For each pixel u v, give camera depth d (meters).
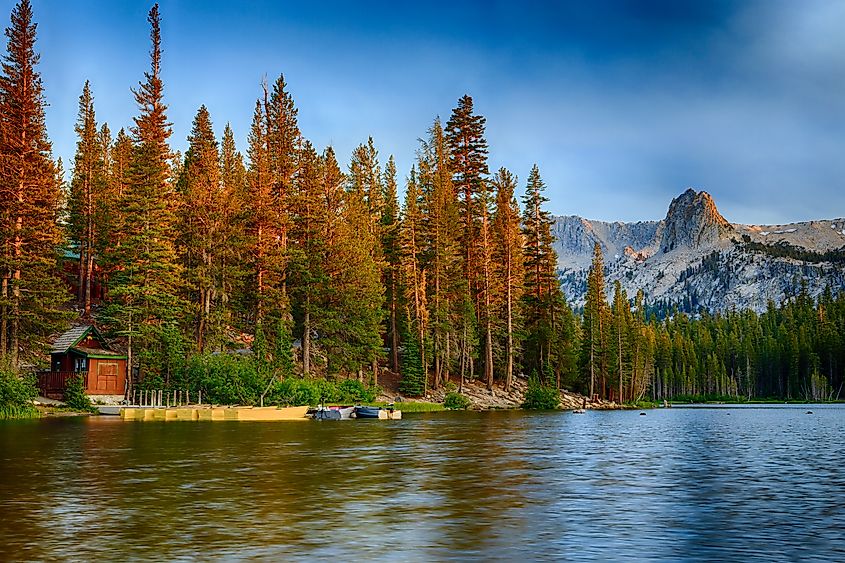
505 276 89.62
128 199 63.56
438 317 81.88
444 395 81.12
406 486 21.19
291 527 15.40
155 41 81.38
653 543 14.18
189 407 57.16
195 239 70.19
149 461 26.86
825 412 99.69
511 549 13.62
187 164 93.62
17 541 14.05
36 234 57.66
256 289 70.94
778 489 21.20
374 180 94.38
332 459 28.03
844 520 16.55
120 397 63.00
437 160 94.25
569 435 42.38
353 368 74.06
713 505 18.36
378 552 13.33
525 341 94.44
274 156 81.25
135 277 61.75
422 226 84.62
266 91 83.06
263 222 71.00
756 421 68.56
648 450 33.81
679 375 186.38
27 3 63.03
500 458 29.02
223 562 12.59
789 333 187.12
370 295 75.00
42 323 57.44
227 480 22.16
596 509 17.70
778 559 13.05
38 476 22.77
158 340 61.75
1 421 49.19
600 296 104.69
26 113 61.88
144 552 13.23
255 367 64.31
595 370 102.31
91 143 77.94
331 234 74.56
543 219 93.69
